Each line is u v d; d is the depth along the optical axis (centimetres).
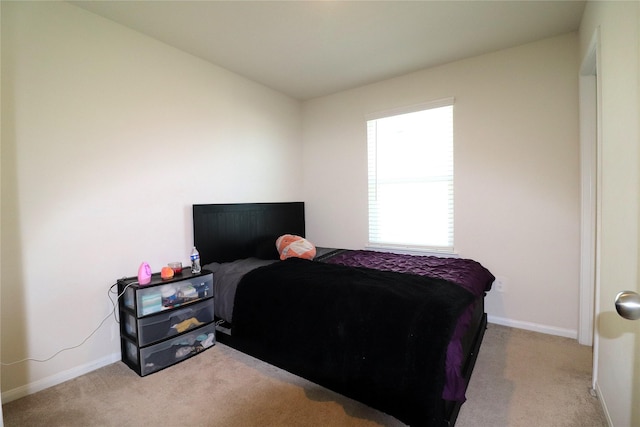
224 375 196
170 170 248
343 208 354
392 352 149
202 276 227
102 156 209
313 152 376
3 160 169
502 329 257
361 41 243
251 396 174
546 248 247
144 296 197
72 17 194
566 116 237
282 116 355
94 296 205
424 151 301
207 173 276
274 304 202
